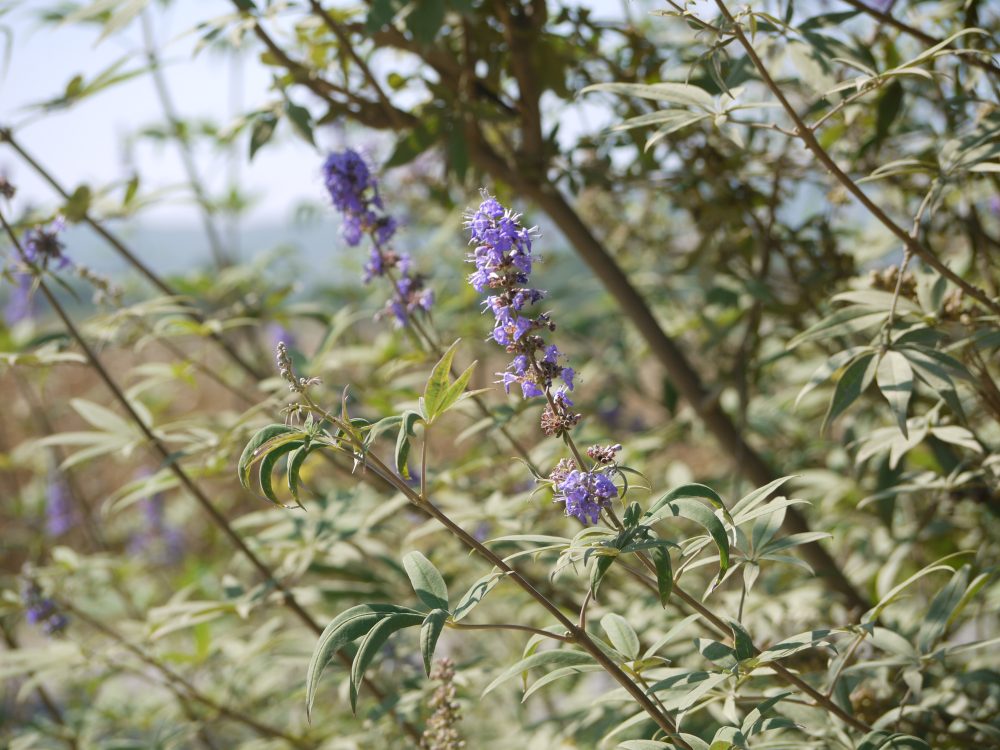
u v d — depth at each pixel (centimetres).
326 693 408
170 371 315
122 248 321
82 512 475
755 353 360
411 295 279
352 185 267
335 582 350
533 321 168
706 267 367
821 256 344
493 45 332
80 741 369
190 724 336
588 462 281
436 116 306
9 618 415
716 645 179
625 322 473
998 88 259
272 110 289
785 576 332
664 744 169
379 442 323
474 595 159
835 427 395
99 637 363
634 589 325
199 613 294
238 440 299
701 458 477
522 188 341
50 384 630
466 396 167
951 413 265
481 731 389
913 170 216
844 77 265
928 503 349
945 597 217
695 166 347
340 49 316
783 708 219
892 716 207
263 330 515
